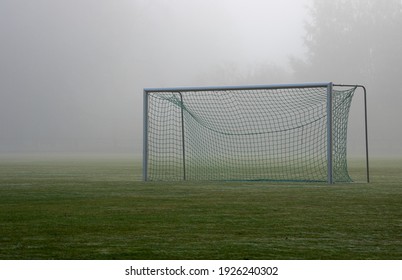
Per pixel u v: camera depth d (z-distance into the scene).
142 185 13.47
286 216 8.20
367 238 6.49
